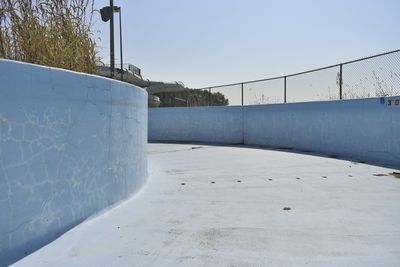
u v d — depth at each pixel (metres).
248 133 16.88
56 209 3.87
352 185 6.54
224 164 9.80
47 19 5.07
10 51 4.64
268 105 15.45
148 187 6.67
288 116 14.23
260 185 6.75
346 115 11.08
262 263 3.21
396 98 9.05
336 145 11.59
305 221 4.41
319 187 6.43
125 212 4.87
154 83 34.06
